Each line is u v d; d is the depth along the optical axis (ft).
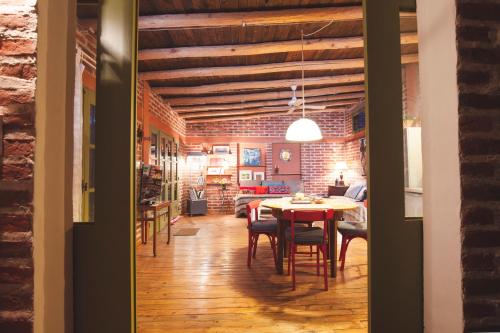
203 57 15.44
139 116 16.52
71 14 5.26
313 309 8.70
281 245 11.78
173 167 24.54
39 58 4.26
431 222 4.99
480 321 4.22
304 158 29.99
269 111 26.94
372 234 5.34
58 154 4.83
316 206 11.31
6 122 4.13
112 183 5.28
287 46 13.83
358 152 26.84
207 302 9.18
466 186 4.25
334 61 16.46
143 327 7.70
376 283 5.30
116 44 5.33
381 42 5.42
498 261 4.26
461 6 4.29
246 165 29.84
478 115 4.27
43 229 4.36
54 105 4.71
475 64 4.29
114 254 5.24
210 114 26.05
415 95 9.20
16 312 4.07
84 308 5.22
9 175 4.10
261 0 10.64
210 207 29.48
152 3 10.64
